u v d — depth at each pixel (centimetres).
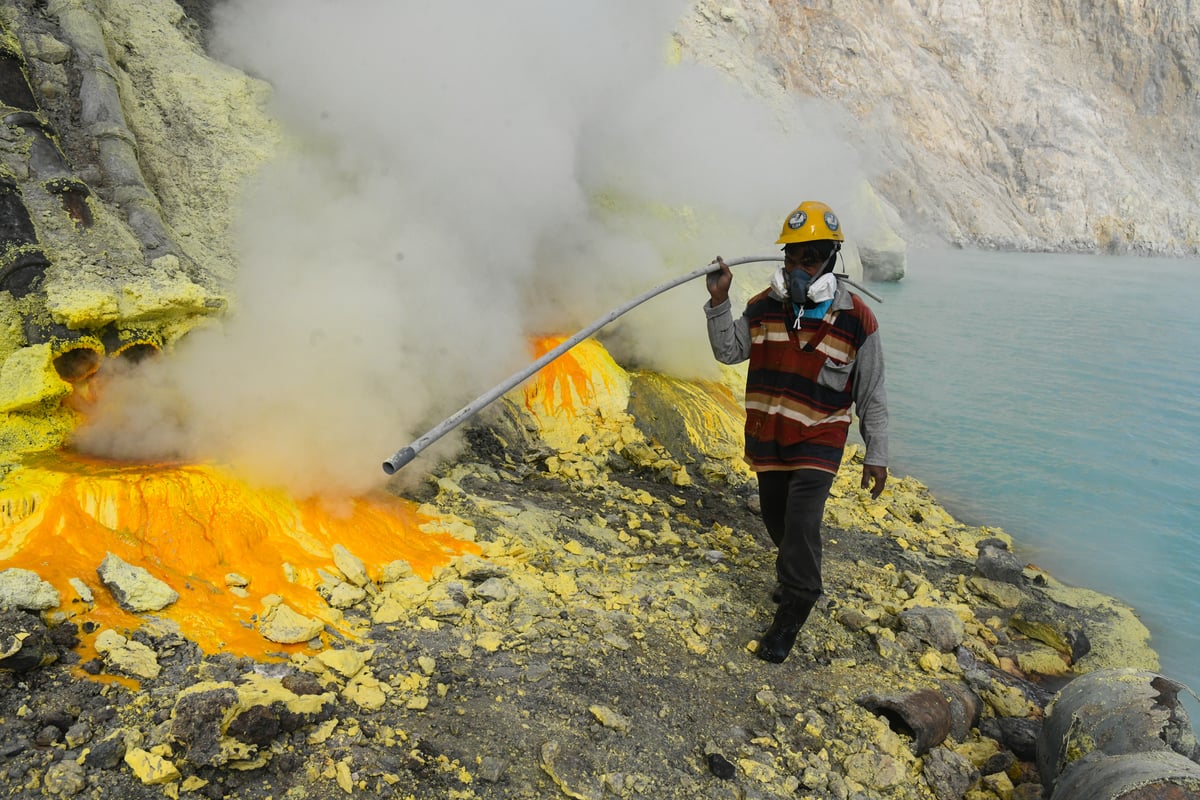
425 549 362
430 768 246
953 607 420
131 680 248
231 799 224
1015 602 432
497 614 326
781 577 332
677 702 300
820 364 323
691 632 345
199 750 225
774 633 335
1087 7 3403
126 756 221
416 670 285
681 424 574
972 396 779
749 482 540
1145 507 566
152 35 434
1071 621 425
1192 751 269
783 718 302
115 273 337
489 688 283
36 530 280
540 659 304
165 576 289
